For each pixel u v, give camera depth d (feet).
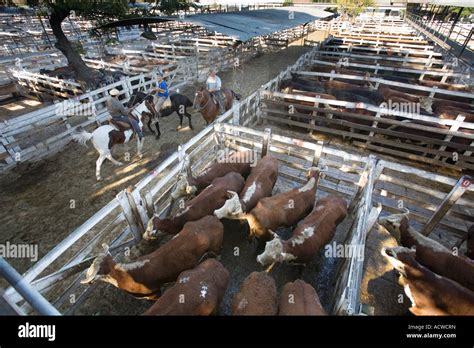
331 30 88.99
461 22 85.92
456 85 31.63
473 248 13.10
